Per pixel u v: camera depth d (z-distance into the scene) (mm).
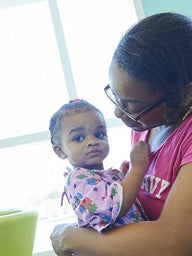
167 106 715
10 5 2023
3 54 2027
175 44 670
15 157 1925
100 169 942
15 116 1950
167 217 631
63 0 2035
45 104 1969
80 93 1954
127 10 2029
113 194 749
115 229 696
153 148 837
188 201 615
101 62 2008
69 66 1926
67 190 864
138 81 685
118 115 800
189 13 1861
